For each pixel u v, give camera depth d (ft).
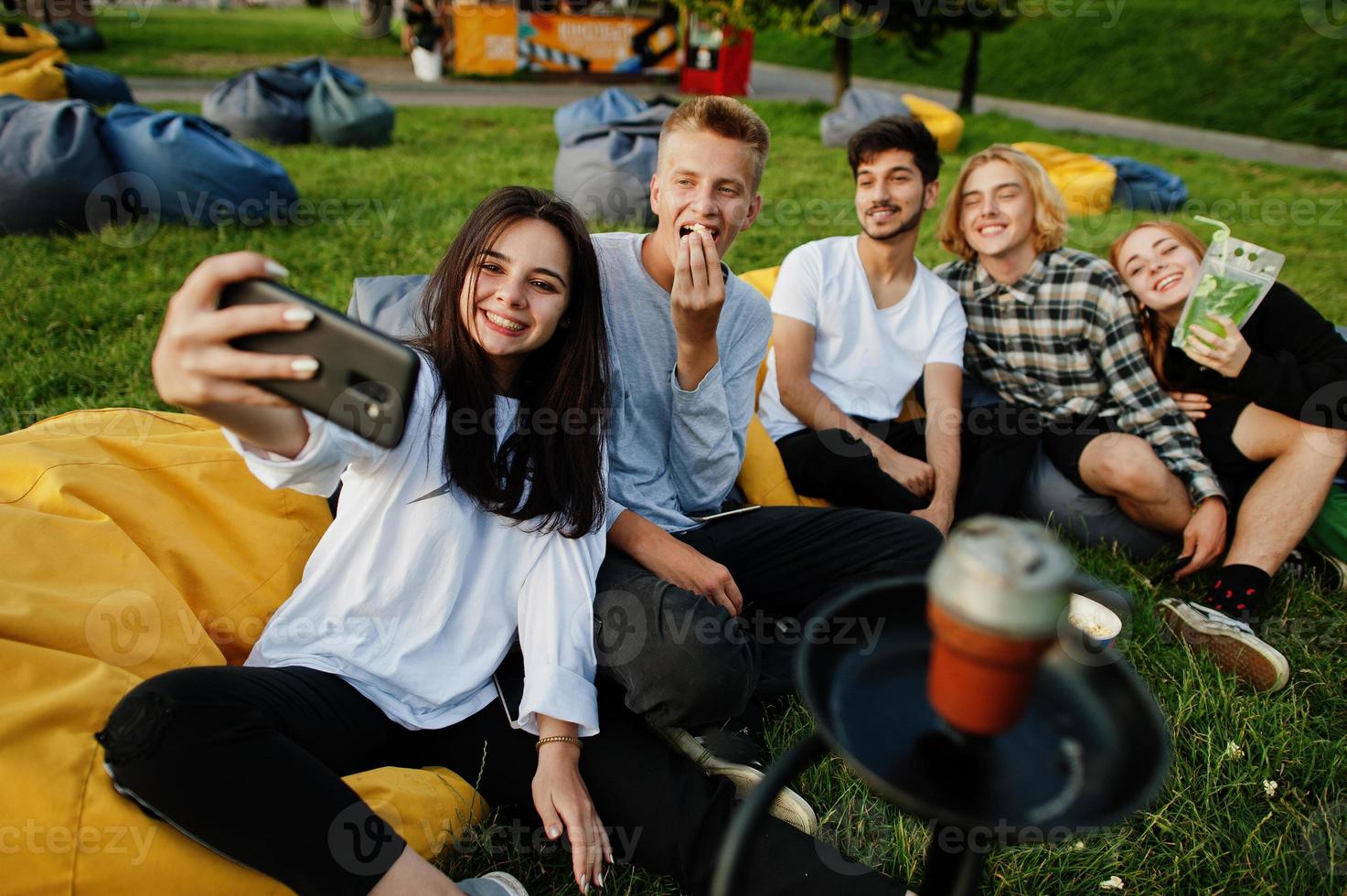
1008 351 10.41
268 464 4.75
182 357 3.69
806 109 44.73
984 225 9.98
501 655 6.25
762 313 8.14
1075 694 2.83
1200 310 8.89
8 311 13.51
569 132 26.99
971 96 47.70
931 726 2.73
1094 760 2.63
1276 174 34.81
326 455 4.91
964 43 68.23
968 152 35.55
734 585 6.92
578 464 6.26
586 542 6.40
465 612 6.13
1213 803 6.56
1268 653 7.58
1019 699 2.39
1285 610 8.79
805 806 6.01
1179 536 9.69
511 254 5.94
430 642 5.98
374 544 5.81
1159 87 53.62
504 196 6.11
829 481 9.32
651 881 5.85
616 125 21.91
